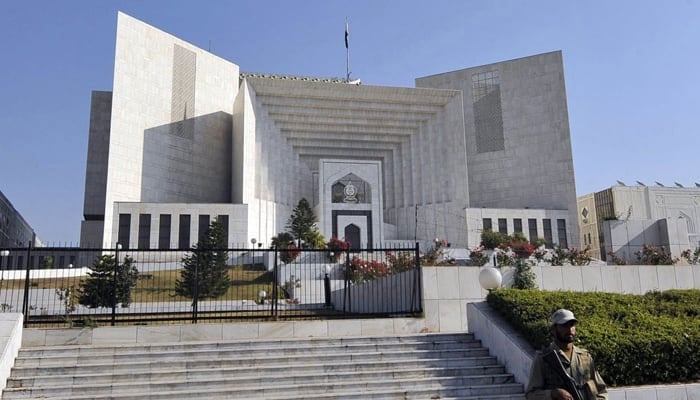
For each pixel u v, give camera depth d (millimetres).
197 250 16359
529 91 68500
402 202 67062
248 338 15352
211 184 65500
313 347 14062
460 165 63625
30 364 12617
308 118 64062
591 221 80625
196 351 13516
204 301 25625
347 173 57750
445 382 12664
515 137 68312
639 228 32500
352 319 16406
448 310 17391
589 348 11617
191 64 65062
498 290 15148
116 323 16547
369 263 29031
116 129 56094
